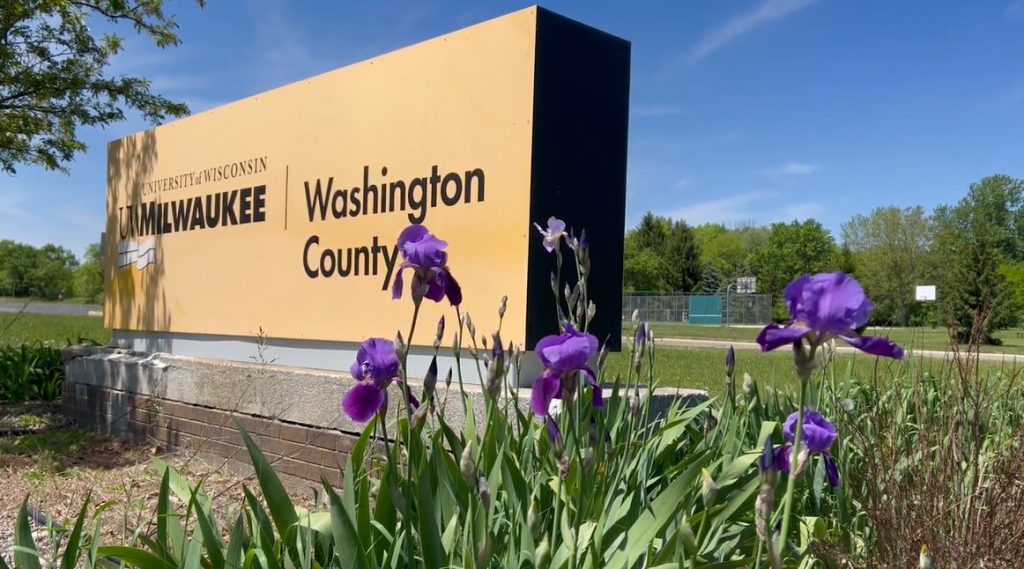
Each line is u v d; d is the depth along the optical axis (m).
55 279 26.44
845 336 1.57
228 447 6.37
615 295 5.11
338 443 5.46
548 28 4.71
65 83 10.06
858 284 1.55
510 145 4.75
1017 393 4.75
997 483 2.99
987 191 67.31
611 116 5.11
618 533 2.46
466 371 4.98
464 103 5.06
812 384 3.89
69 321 23.61
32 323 18.12
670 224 81.19
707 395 4.93
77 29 10.05
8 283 21.20
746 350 17.09
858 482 3.43
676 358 12.74
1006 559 2.68
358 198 5.85
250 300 6.80
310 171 6.28
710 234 95.06
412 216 5.40
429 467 2.54
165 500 2.59
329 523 2.60
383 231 5.63
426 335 5.26
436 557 2.19
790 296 1.61
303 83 6.38
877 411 3.65
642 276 73.06
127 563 2.50
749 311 51.97
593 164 4.98
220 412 6.36
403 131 5.50
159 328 7.93
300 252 6.33
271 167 6.67
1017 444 3.45
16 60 9.71
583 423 2.64
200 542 2.29
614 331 5.11
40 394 9.75
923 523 2.79
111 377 7.89
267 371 6.09
